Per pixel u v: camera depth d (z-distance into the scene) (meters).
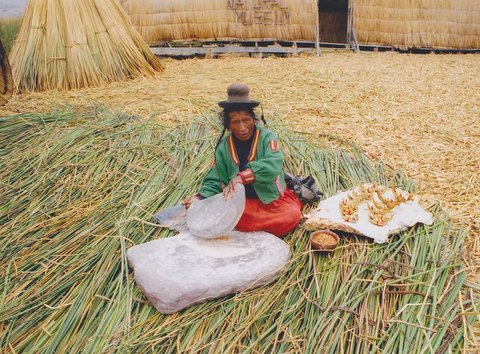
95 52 6.55
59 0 6.48
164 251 2.61
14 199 3.32
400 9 10.27
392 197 3.10
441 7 10.28
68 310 2.41
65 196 3.34
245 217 2.80
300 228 2.89
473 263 2.62
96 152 3.80
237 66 8.07
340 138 4.21
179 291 2.33
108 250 2.75
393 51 10.35
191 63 8.65
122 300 2.42
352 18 10.25
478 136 4.41
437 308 2.27
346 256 2.62
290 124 4.54
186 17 9.59
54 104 5.32
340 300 2.35
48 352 2.18
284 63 8.37
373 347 2.08
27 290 2.54
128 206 3.14
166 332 2.23
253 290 2.44
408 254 2.62
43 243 2.93
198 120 4.52
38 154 3.81
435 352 2.06
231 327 2.23
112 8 6.96
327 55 9.55
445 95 5.88
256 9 9.64
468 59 9.27
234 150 2.82
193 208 2.83
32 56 6.29
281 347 2.13
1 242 2.93
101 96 5.71
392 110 5.17
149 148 3.88
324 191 3.31
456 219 3.02
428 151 4.05
